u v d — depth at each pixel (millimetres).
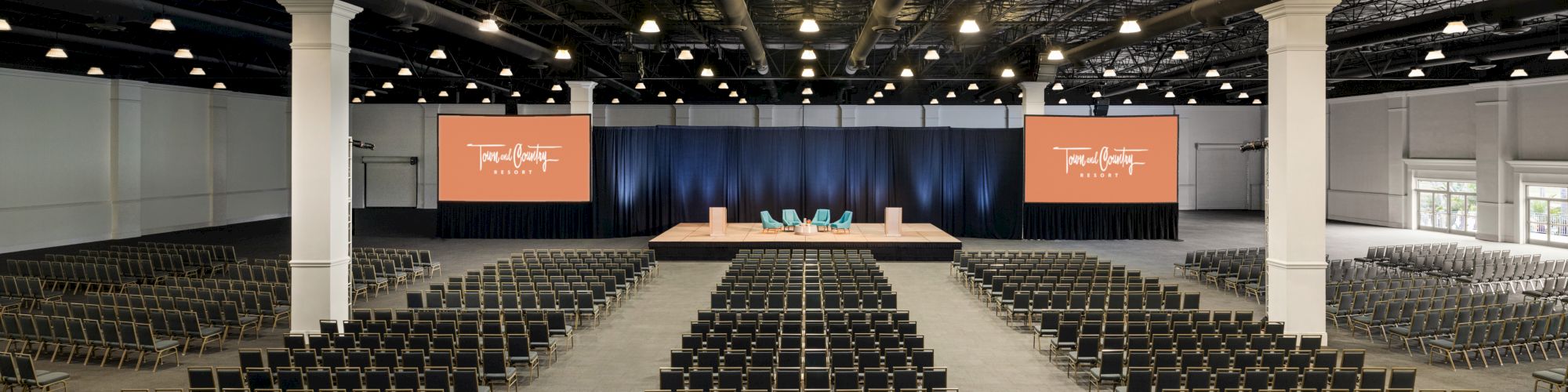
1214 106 44969
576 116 26203
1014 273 19203
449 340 12094
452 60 29266
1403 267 22297
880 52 32281
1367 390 9711
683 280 22188
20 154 26594
